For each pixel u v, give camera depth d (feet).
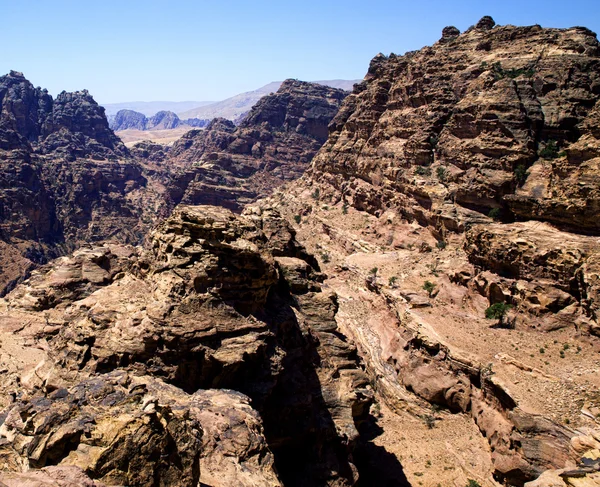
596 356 125.70
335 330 118.21
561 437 103.60
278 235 136.36
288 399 90.02
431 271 193.06
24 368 106.73
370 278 202.49
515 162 201.46
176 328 81.15
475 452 118.93
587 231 157.38
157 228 100.63
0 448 50.80
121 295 90.17
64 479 39.86
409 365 149.28
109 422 47.80
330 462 89.61
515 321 148.97
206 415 68.28
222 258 92.12
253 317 91.56
